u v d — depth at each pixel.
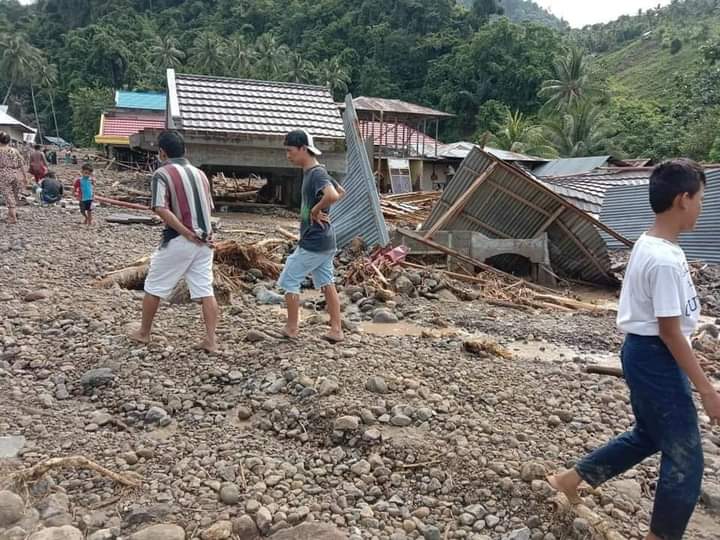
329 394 4.39
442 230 11.93
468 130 70.88
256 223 16.75
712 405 2.50
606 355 6.75
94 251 10.00
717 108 43.56
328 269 5.61
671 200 2.64
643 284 2.64
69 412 4.25
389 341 6.09
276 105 19.36
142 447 3.76
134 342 5.32
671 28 92.94
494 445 3.91
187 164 5.15
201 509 3.21
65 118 88.25
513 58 68.31
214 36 82.81
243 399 4.47
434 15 79.56
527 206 11.38
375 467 3.63
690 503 2.66
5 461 3.58
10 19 114.06
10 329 5.66
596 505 3.37
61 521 3.09
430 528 3.12
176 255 5.07
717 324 8.86
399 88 76.81
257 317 6.65
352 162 12.45
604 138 45.72
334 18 87.81
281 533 3.01
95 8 103.75
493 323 7.88
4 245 9.91
